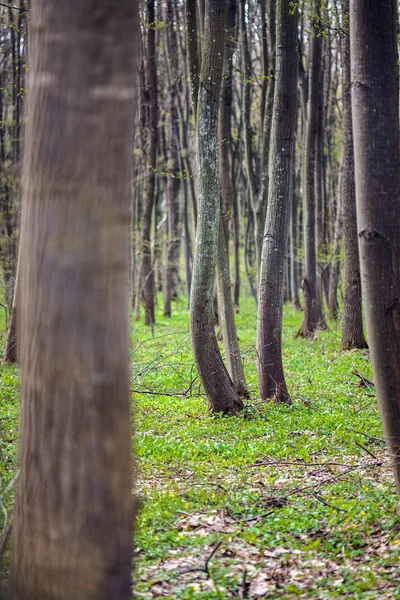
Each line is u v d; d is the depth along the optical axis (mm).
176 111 32875
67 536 3799
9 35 22250
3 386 14141
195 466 9164
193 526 6988
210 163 11641
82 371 3793
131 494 3984
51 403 3824
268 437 10656
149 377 16453
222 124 20828
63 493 3803
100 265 3822
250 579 5656
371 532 6441
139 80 29188
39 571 3867
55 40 3865
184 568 5883
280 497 7652
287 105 12922
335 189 38344
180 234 41719
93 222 3812
